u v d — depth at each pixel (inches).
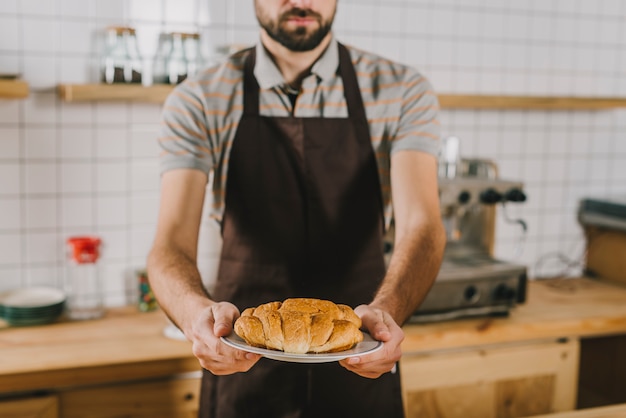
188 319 51.6
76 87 89.9
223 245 71.4
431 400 94.4
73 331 91.0
